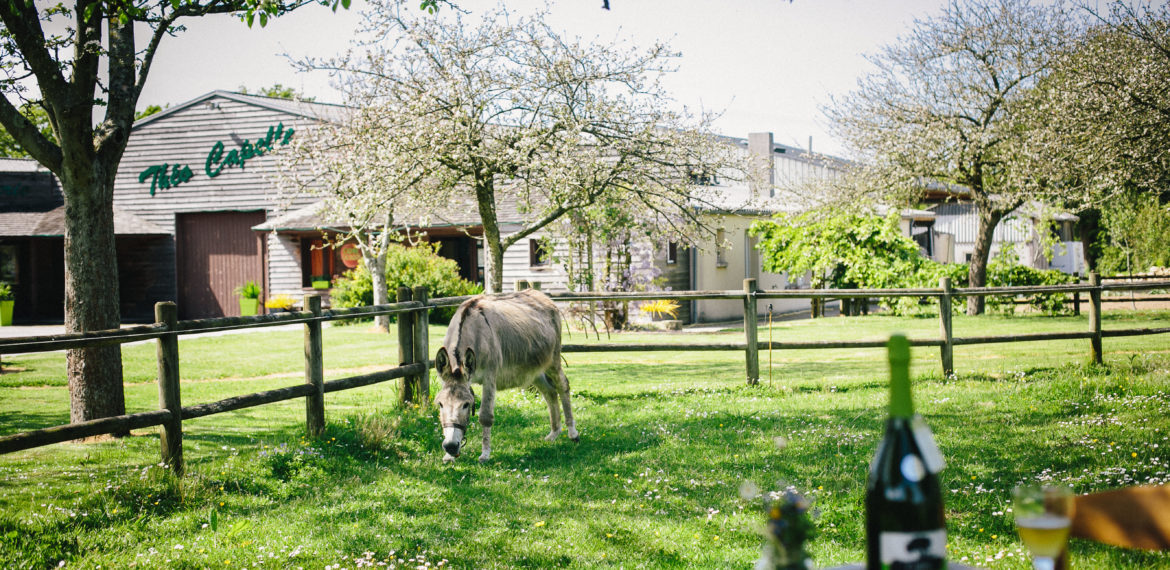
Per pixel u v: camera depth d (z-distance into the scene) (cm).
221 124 2797
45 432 515
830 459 622
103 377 782
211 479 593
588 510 529
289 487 592
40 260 2927
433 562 439
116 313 795
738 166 1622
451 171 1395
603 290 2153
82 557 443
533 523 505
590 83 1408
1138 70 1542
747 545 450
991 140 1964
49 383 1229
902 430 129
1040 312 2080
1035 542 127
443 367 634
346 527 497
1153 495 153
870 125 2108
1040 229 2552
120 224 2770
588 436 762
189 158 2823
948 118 2023
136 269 2880
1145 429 644
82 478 605
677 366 1338
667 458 657
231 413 951
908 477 127
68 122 729
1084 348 1357
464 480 620
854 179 2194
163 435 606
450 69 1375
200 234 2864
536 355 730
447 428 617
